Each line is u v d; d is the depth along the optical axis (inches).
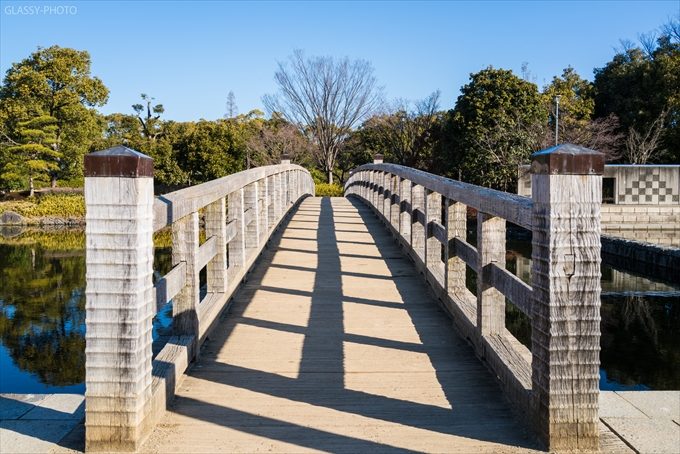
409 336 171.6
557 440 102.4
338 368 145.9
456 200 176.7
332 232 385.1
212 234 187.2
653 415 117.2
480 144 937.5
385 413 120.1
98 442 101.7
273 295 217.0
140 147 1234.0
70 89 1280.8
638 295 397.1
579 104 1046.4
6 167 1178.0
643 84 1029.2
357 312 195.9
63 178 1375.5
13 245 775.1
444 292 196.4
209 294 188.5
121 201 100.7
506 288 130.8
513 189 919.7
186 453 102.3
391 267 269.1
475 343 155.6
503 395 129.3
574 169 101.4
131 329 101.4
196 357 149.5
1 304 409.7
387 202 403.2
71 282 498.0
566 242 101.9
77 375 259.6
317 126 1371.8
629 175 726.5
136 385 101.9
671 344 278.4
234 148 1250.6
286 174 442.9
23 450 102.1
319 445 106.0
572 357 102.1
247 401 125.8
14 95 1250.6
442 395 129.5
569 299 101.8
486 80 968.9
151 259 108.9
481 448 104.4
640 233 697.6
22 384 246.1
